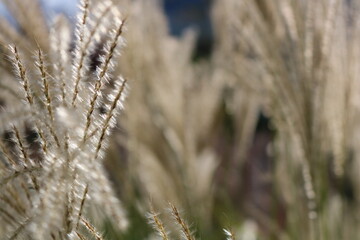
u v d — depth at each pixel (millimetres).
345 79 1212
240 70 1627
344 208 1477
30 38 881
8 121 707
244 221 1828
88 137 658
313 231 1280
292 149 1381
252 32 1272
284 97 1204
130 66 1469
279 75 1194
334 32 1149
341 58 1204
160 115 1644
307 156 1213
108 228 877
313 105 1178
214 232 1627
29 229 652
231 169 2062
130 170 1473
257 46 1254
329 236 1369
